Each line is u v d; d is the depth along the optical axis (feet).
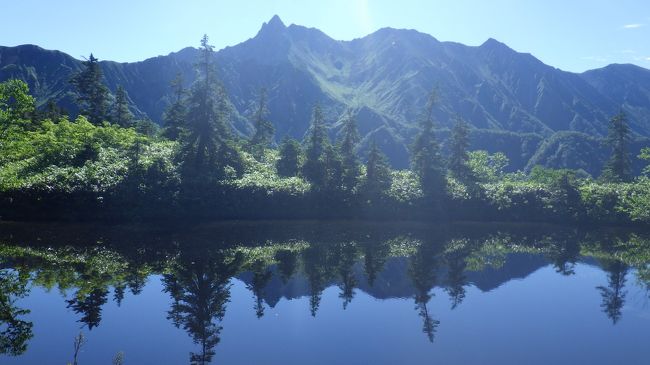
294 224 90.38
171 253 63.77
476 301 46.60
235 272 55.88
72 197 78.54
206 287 49.44
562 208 101.35
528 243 80.69
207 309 42.55
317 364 31.45
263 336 36.42
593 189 101.86
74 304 42.50
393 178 107.55
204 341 35.17
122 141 98.17
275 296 47.19
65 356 31.89
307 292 48.88
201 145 94.02
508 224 100.37
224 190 89.45
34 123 110.11
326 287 50.96
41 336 35.22
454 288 51.29
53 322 38.09
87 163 84.99
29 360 31.14
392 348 34.37
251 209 91.61
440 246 75.92
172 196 84.12
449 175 115.14
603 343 35.78
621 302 46.52
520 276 56.95
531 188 105.29
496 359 32.58
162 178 85.87
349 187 99.60
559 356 33.12
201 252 65.10
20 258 57.72
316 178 101.40
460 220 102.42
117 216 80.94
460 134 115.85
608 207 98.48
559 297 48.21
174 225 82.33
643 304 45.88
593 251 73.97
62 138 92.68
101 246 65.51
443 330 38.34
